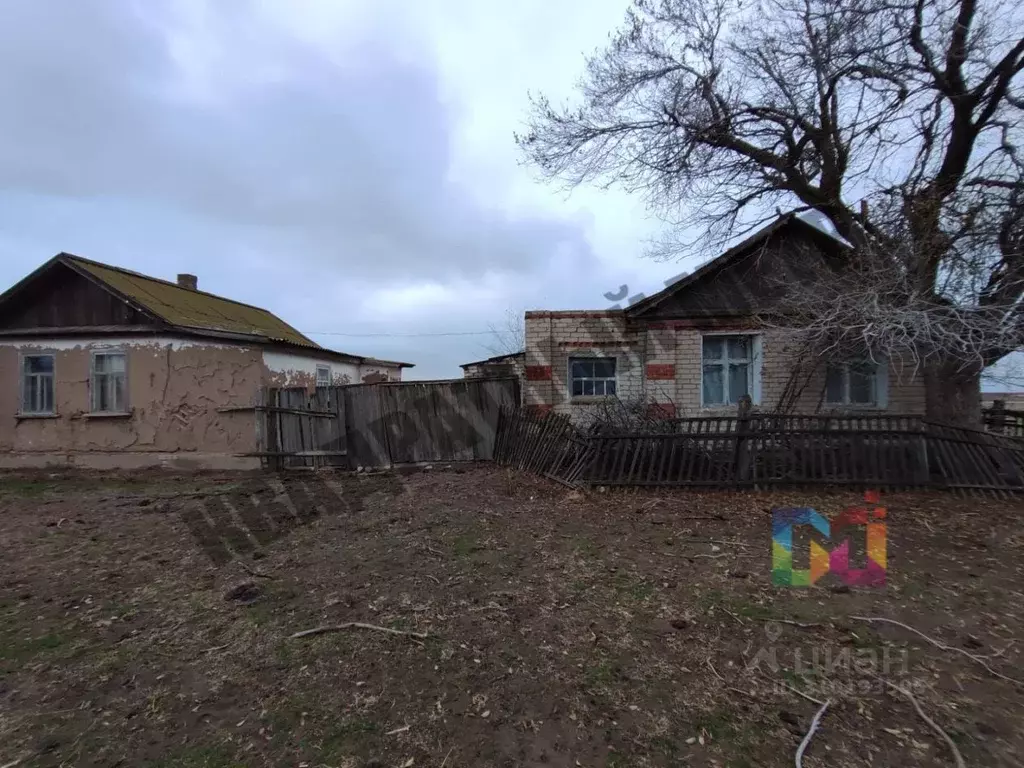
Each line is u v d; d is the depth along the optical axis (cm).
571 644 336
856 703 273
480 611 383
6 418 1158
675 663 313
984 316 654
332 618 377
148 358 1123
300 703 282
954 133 834
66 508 759
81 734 261
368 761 239
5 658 333
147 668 319
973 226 677
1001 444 689
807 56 881
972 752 237
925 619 360
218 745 251
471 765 236
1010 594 397
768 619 363
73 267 1137
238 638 353
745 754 239
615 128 1051
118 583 456
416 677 304
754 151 1005
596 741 250
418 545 529
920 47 823
